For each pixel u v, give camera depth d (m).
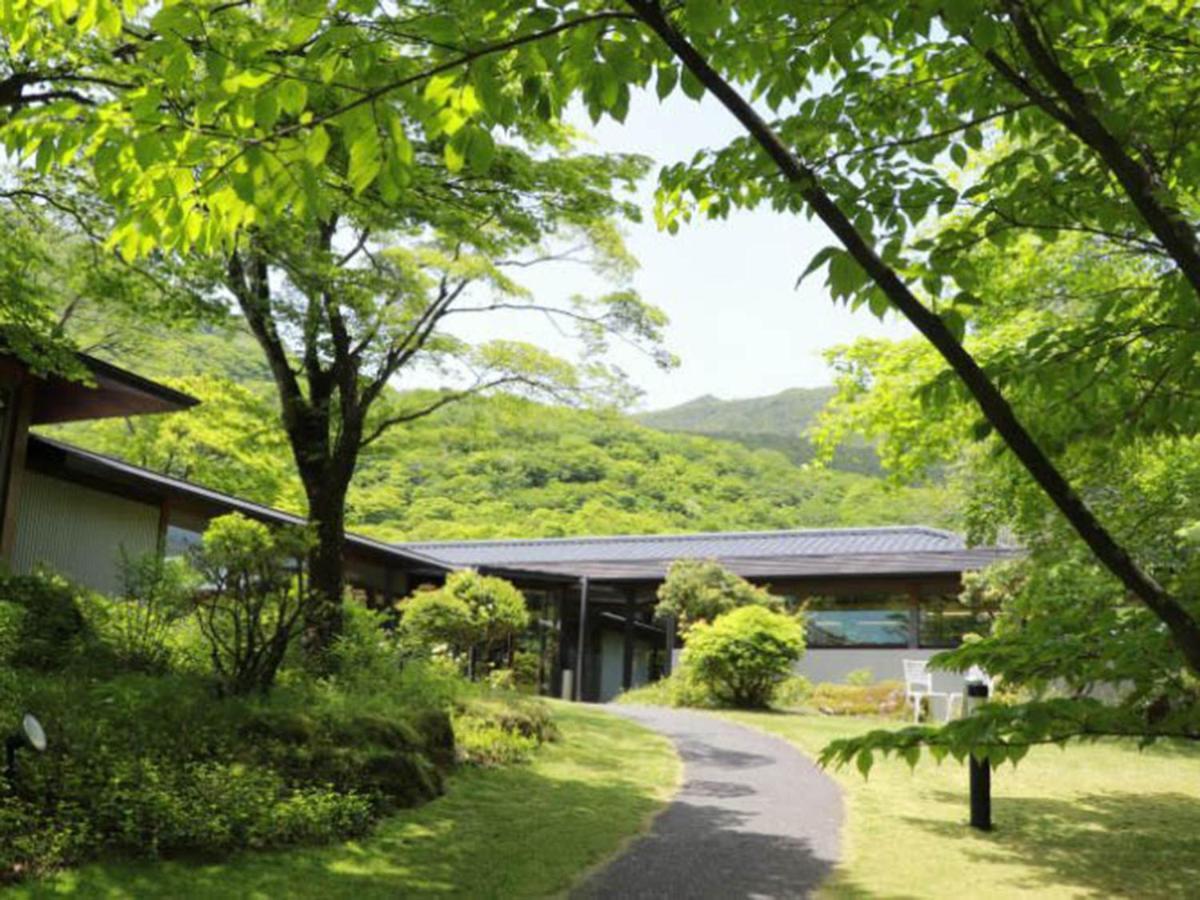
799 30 2.87
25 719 5.69
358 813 6.87
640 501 40.22
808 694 18.39
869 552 20.83
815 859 6.89
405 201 8.80
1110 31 3.05
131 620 9.45
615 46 2.50
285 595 9.29
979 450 8.35
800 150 3.29
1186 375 2.91
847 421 9.47
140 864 5.41
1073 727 2.12
